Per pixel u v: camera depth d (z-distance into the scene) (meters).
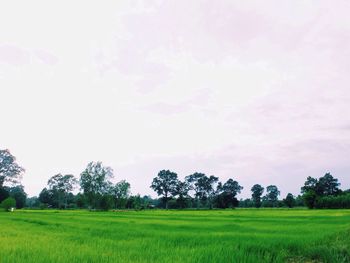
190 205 151.00
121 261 10.46
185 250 13.02
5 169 109.31
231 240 16.44
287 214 59.66
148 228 25.20
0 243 14.30
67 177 138.50
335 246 13.61
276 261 11.72
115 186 107.81
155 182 150.12
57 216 49.44
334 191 127.44
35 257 10.82
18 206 118.50
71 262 10.30
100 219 40.12
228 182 157.88
